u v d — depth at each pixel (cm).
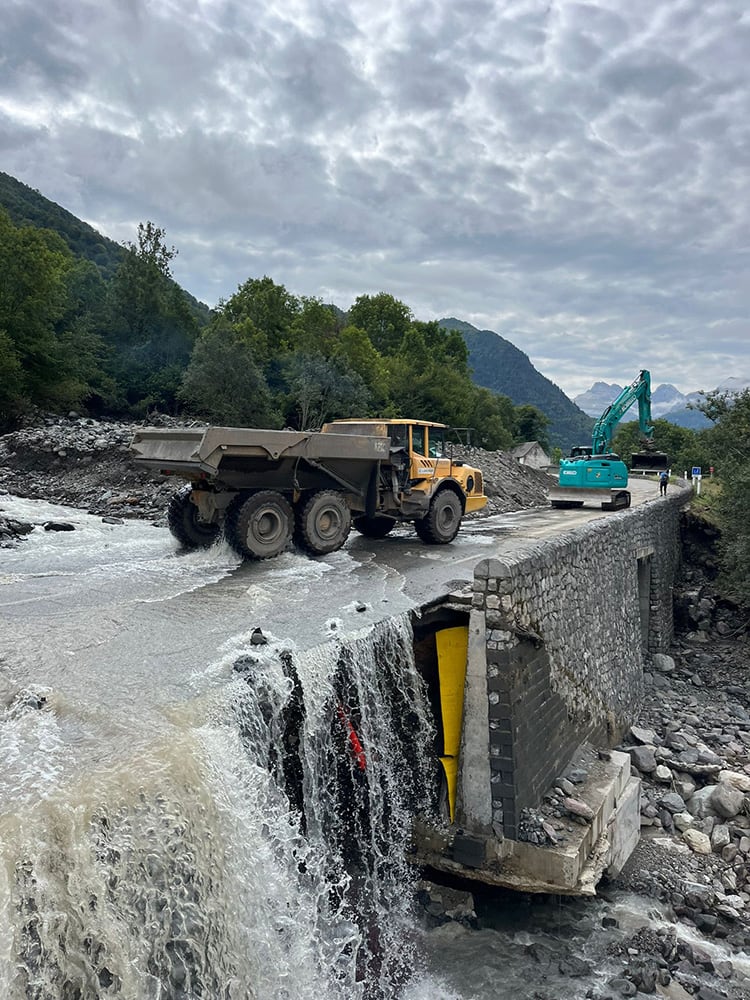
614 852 790
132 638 627
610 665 1128
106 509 1681
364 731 622
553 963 642
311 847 516
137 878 365
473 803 725
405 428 1197
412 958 635
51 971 319
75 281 4247
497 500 2264
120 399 3669
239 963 412
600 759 888
